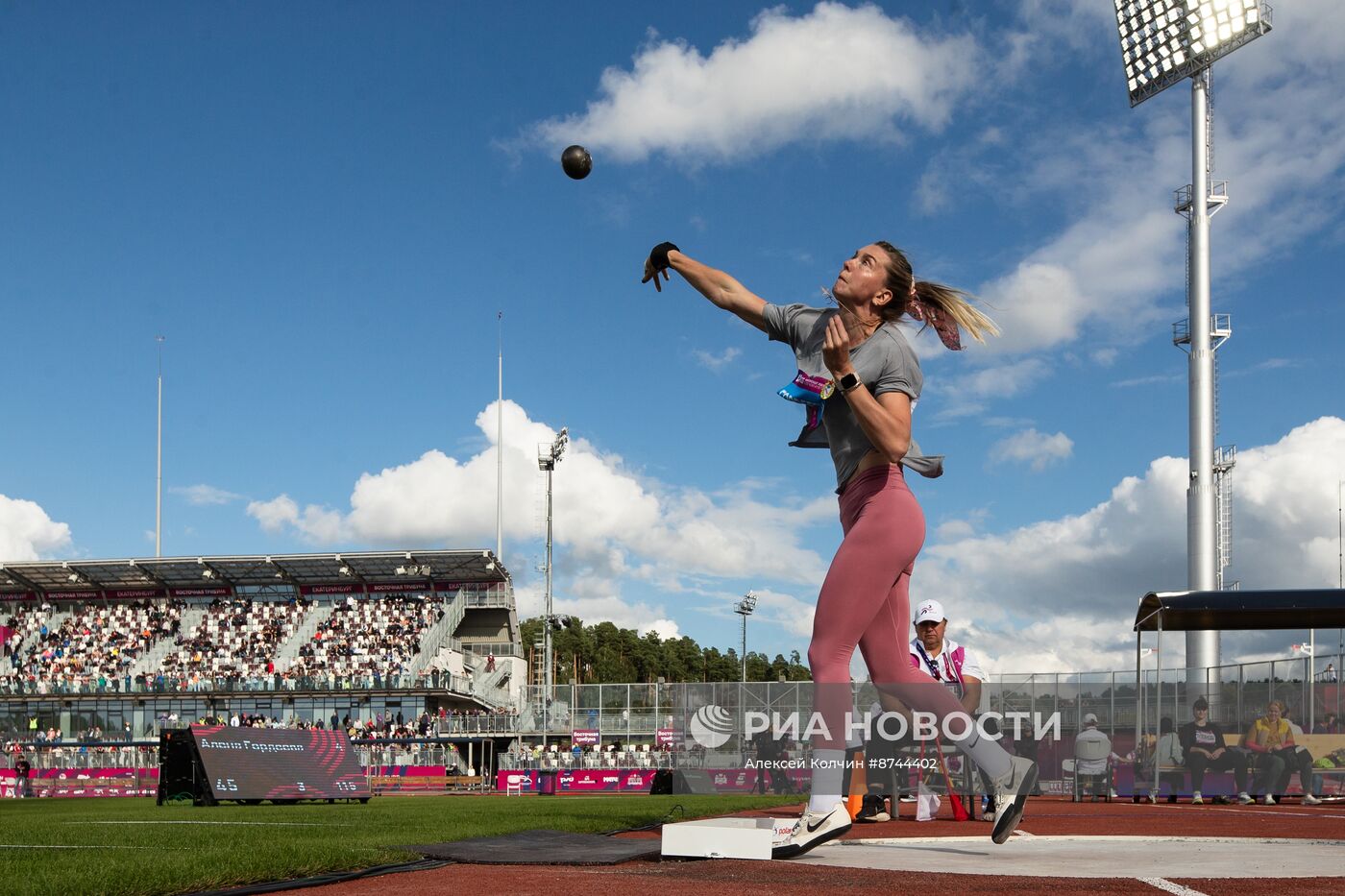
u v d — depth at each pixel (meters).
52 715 53.62
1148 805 14.46
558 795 29.59
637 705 30.80
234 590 59.91
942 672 9.81
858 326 5.82
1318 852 6.46
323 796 23.25
